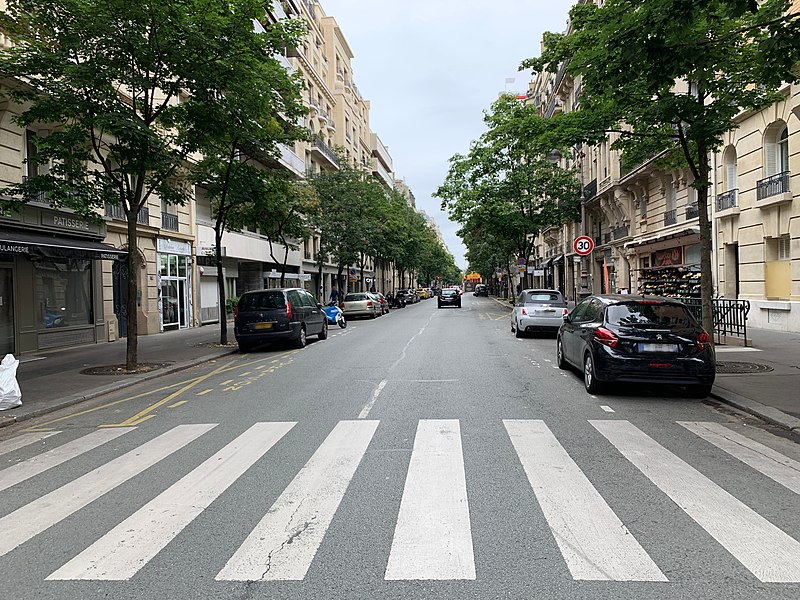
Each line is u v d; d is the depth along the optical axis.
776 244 17.31
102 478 5.47
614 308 8.93
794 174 15.90
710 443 6.24
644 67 8.06
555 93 43.44
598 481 5.03
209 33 11.89
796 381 9.34
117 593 3.33
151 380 11.80
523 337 18.81
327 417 7.68
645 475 5.19
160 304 24.09
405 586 3.32
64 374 12.28
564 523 4.14
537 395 8.95
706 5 7.32
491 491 4.80
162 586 3.39
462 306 50.03
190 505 4.66
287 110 15.91
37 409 8.75
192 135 13.38
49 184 12.08
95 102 11.43
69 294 18.22
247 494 4.86
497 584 3.33
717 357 11.90
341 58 56.69
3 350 15.39
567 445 6.18
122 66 11.84
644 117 10.46
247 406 8.63
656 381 8.34
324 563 3.61
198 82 12.21
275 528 4.16
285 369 12.55
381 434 6.72
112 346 18.28
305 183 32.75
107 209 20.03
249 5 12.18
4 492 5.20
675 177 24.69
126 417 8.27
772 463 5.54
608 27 8.05
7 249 13.80
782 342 14.10
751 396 8.27
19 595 3.34
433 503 4.55
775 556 3.63
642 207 29.34
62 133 11.74
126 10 10.98
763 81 8.23
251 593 3.29
